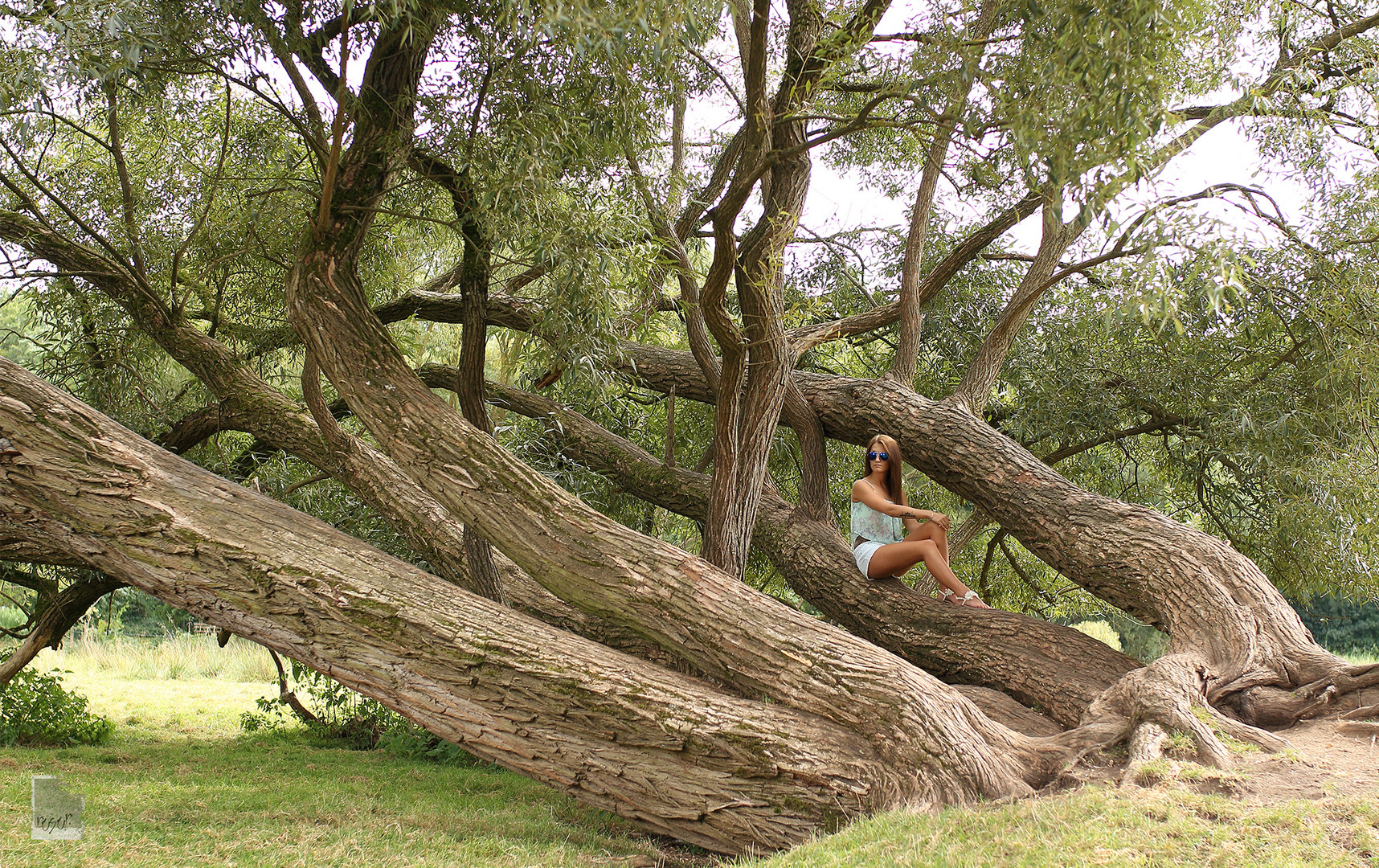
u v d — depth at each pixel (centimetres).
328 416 672
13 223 697
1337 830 308
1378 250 712
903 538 697
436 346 1232
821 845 387
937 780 423
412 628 507
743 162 494
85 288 790
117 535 519
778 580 1162
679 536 1254
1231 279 331
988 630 611
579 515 529
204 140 777
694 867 453
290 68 525
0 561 804
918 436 728
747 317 600
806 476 776
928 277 822
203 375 758
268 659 1419
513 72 518
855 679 470
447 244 930
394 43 512
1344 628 1730
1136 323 823
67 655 1461
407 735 832
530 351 696
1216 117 537
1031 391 905
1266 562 879
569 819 548
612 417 967
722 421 594
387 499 690
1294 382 791
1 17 453
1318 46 666
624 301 557
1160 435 937
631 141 578
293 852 430
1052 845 323
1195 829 321
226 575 516
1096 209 343
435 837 477
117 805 520
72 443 522
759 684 488
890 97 427
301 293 534
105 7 419
